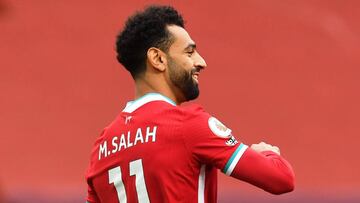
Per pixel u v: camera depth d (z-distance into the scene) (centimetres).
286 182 845
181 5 3866
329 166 3372
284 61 3791
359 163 3422
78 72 3625
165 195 842
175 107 862
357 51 3819
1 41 3662
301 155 3450
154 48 878
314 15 3900
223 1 3897
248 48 3803
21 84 3569
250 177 841
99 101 3541
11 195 2862
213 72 3725
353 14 3891
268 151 870
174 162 842
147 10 892
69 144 3344
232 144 845
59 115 3469
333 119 3612
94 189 923
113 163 883
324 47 3834
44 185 3033
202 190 852
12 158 3234
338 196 3098
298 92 3703
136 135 867
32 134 3378
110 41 3709
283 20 3888
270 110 3625
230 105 3631
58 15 3744
